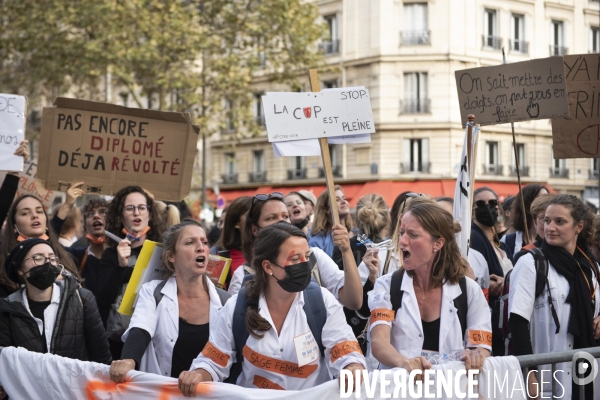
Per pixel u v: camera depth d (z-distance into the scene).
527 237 6.00
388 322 3.60
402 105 29.30
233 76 22.55
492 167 29.44
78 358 4.41
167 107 23.50
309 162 32.88
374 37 29.36
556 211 4.40
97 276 5.93
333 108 4.63
